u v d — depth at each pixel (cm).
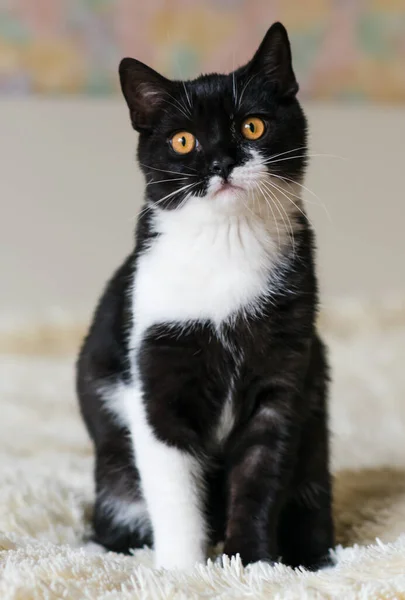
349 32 413
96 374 181
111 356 177
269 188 165
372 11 411
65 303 411
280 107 170
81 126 407
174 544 154
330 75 418
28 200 407
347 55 415
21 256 409
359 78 419
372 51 416
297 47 413
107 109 408
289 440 161
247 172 161
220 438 168
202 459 164
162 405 162
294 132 171
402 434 255
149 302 164
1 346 373
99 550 173
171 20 404
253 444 162
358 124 419
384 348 364
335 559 162
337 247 425
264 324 161
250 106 167
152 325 162
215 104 167
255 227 166
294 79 174
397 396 304
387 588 119
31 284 411
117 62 407
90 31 404
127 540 177
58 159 407
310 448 171
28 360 361
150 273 167
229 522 160
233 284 162
